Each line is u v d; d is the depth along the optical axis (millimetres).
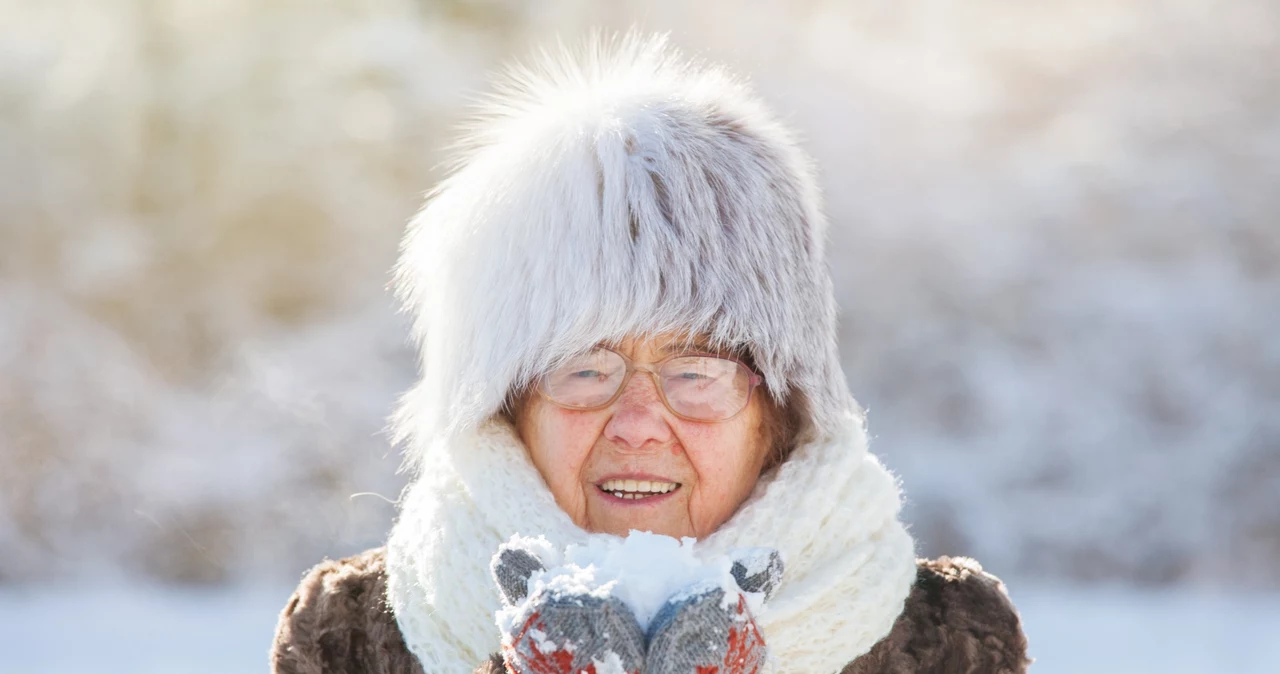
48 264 21156
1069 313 20781
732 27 22781
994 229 21609
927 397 20328
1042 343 20734
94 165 22172
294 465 16125
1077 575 18391
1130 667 9375
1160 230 21656
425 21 23609
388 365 18391
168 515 15859
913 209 21672
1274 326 20328
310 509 15891
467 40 23375
